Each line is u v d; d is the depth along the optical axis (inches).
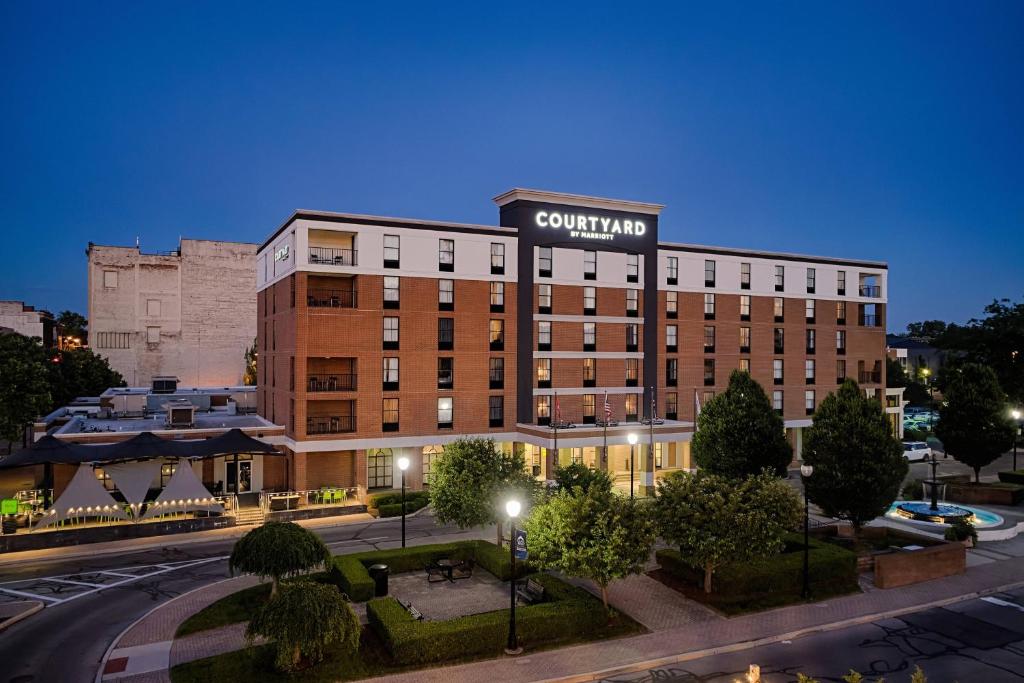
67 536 1419.8
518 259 2121.1
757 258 2536.9
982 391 1924.2
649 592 1104.2
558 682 798.5
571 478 1346.0
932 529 1486.2
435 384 2001.7
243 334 3622.0
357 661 832.3
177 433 1866.4
